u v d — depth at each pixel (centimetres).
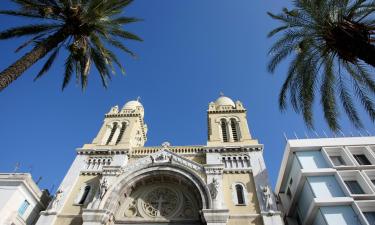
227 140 3706
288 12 2173
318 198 2675
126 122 4147
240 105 4284
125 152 3441
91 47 2381
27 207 3058
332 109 2158
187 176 2917
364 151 3234
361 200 2620
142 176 3016
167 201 2931
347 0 1938
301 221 3088
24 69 1795
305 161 3111
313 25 2061
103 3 2158
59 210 2794
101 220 2498
